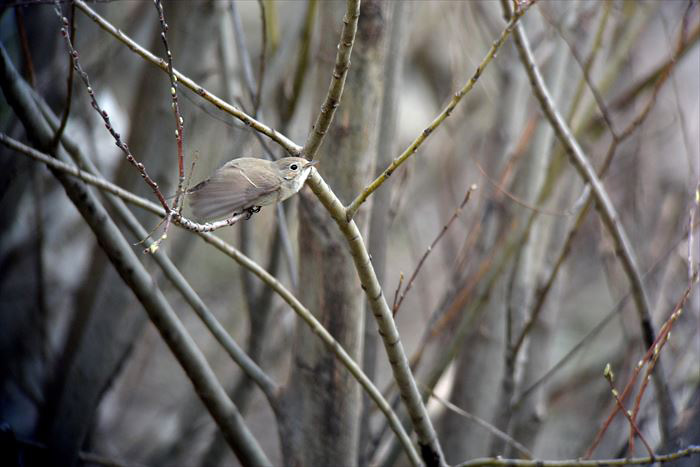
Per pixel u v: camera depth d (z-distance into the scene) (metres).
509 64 11.77
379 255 8.48
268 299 9.66
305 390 7.92
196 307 7.76
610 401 11.53
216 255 16.25
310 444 7.94
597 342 16.69
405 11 8.48
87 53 11.03
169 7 9.63
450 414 11.18
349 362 7.14
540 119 10.50
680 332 10.80
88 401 9.22
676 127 13.30
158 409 14.94
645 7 10.88
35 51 10.64
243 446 7.65
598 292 18.08
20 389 11.17
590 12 10.88
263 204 5.84
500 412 9.23
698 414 8.23
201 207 5.51
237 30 8.94
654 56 13.72
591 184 8.39
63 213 13.21
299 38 10.09
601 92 10.72
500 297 10.54
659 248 12.40
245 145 9.19
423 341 9.22
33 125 7.05
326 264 7.65
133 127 9.87
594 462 6.90
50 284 12.66
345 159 7.51
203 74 9.73
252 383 10.40
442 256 14.31
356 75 7.40
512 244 8.91
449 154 12.99
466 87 5.57
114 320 9.41
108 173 12.62
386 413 7.23
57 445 9.16
